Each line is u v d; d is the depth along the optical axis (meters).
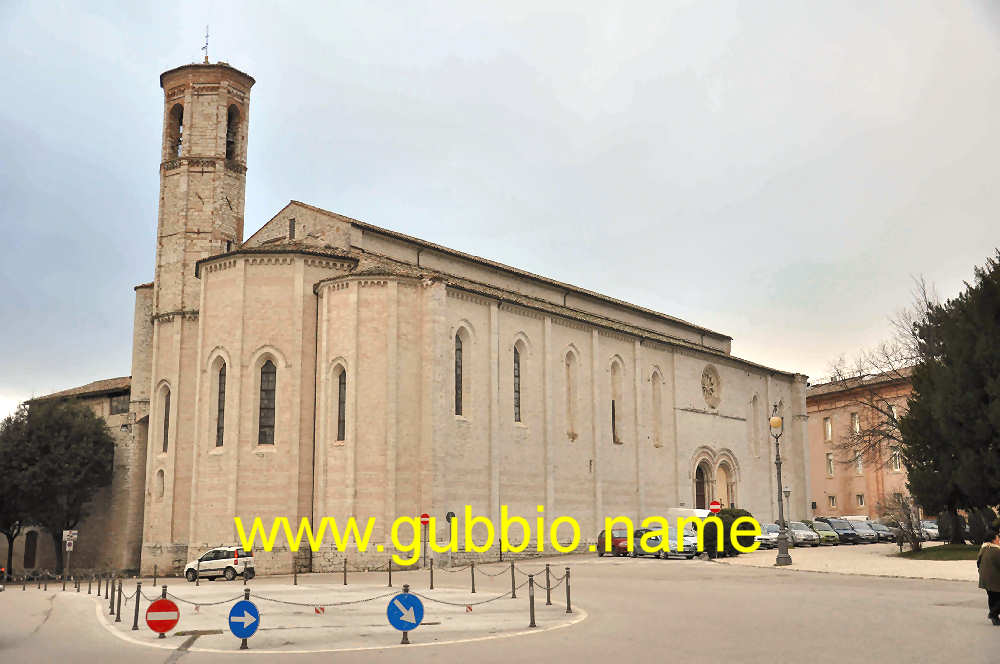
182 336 55.03
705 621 21.06
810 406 96.62
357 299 47.25
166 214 57.78
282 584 38.50
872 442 67.88
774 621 20.69
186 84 58.38
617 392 62.69
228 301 49.50
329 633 21.33
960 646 16.34
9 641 20.98
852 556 46.41
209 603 27.81
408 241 54.91
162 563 51.31
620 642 18.11
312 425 48.06
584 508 57.81
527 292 62.66
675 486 65.69
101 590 41.75
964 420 41.94
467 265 58.66
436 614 24.56
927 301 63.41
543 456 55.38
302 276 49.12
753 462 75.31
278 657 17.56
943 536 49.72
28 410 64.31
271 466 47.09
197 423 49.03
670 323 75.44
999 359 41.00
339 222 52.75
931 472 44.62
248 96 59.97
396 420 46.19
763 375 78.50
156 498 53.69
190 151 57.50
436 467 46.28
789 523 63.38
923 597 25.62
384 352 46.69
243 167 58.91
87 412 65.81
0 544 68.31
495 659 16.42
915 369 49.69
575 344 59.69
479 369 51.88
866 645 16.72
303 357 48.41
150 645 19.81
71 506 63.44
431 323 47.91
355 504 45.22
